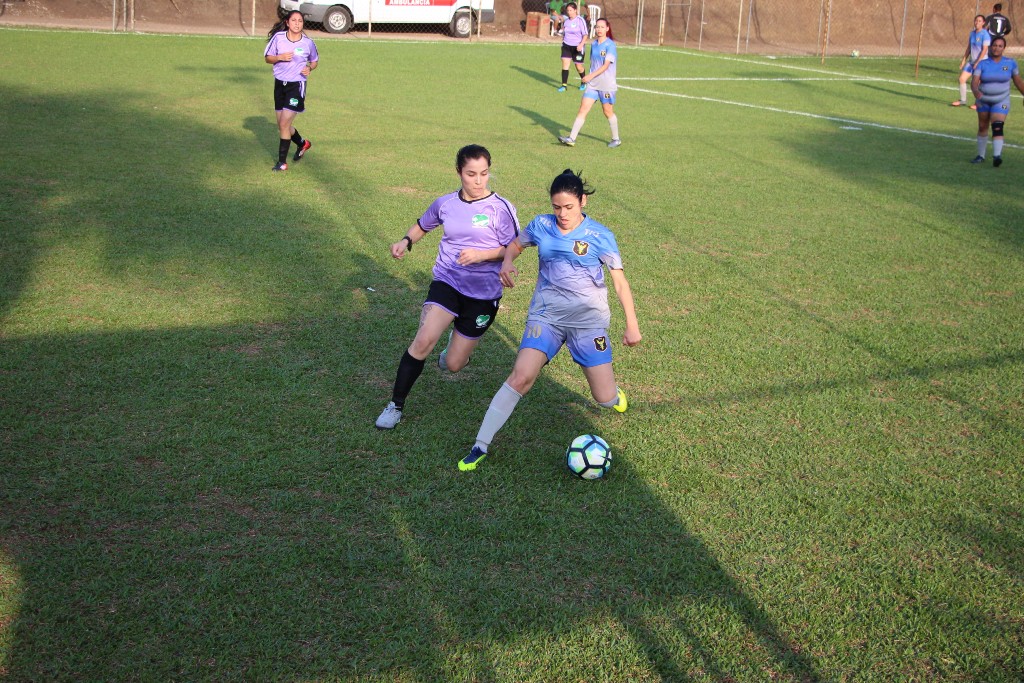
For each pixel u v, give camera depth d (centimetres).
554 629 322
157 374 517
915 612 341
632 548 372
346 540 369
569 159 1223
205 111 1402
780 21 3584
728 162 1252
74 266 692
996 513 409
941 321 657
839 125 1628
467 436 464
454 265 464
